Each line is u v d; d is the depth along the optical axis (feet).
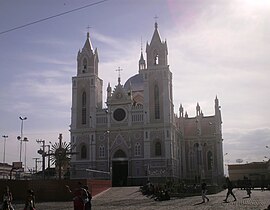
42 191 173.27
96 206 128.77
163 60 318.86
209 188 209.97
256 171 460.14
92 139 315.37
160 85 312.91
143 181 295.69
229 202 136.05
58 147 228.43
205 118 382.22
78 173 306.96
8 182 172.55
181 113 375.66
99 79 342.03
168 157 295.48
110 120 316.40
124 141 308.60
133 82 372.79
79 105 327.47
